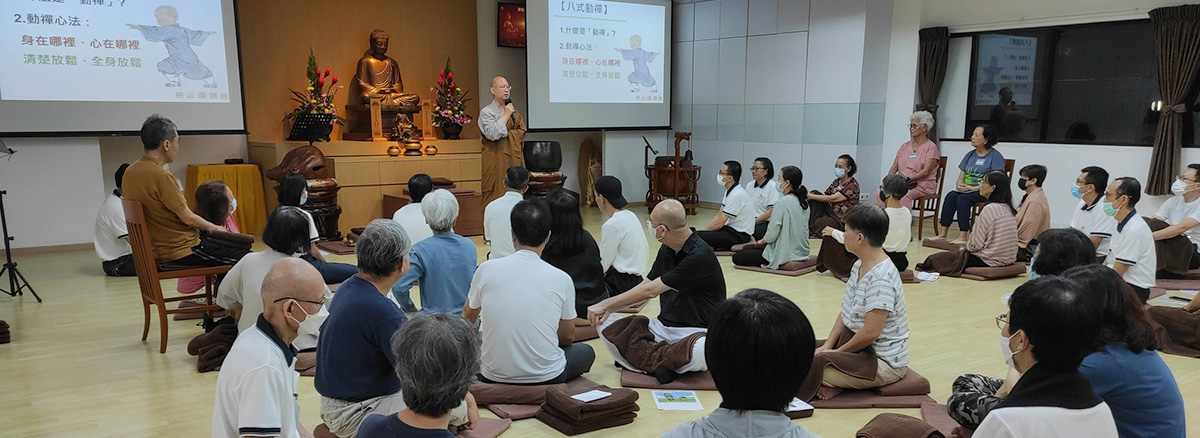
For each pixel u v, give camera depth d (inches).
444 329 55.5
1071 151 271.7
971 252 215.5
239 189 278.2
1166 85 240.5
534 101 333.1
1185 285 192.5
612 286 168.7
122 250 210.4
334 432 86.5
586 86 349.4
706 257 125.3
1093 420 53.7
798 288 199.3
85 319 167.3
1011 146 288.8
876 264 115.7
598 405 105.7
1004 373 132.3
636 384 123.7
